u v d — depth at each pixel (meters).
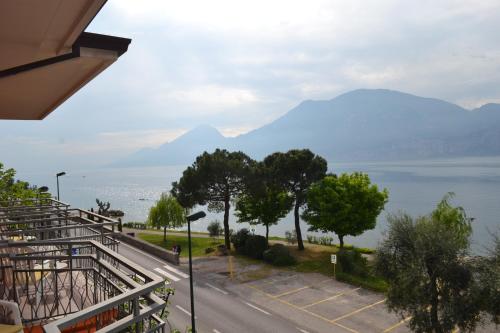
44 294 7.73
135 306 3.59
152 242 44.75
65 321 2.93
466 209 123.44
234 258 37.16
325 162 40.84
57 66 6.42
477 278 18.31
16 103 9.57
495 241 19.14
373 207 37.59
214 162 38.09
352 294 27.27
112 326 3.36
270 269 33.50
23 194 27.44
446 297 18.89
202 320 22.88
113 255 5.19
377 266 21.59
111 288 5.71
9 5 4.00
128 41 6.29
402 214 22.47
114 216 67.50
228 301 26.00
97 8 4.21
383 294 27.08
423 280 19.33
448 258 19.02
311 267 33.91
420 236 19.89
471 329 18.45
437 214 27.95
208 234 53.94
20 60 5.67
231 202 42.97
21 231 8.76
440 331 18.67
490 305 17.45
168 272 32.38
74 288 8.20
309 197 38.56
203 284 29.48
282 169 39.56
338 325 22.34
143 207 156.25
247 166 39.31
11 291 7.69
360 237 67.69
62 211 11.73
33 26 4.58
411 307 19.77
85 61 6.33
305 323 22.66
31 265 8.70
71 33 4.89
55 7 4.14
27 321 6.64
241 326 22.19
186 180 38.91
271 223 42.16
